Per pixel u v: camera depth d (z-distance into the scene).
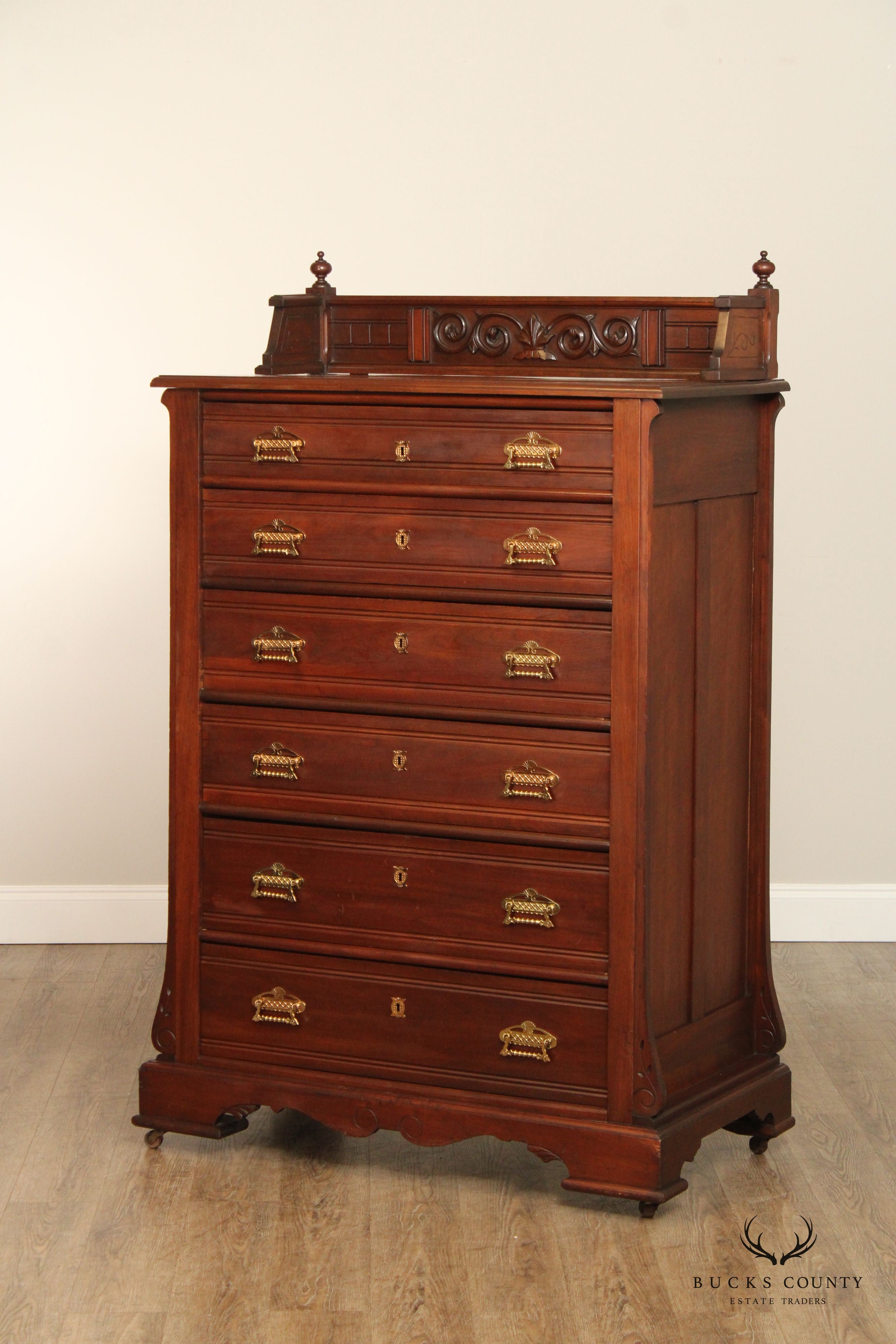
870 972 4.33
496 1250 2.90
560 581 2.94
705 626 3.11
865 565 4.45
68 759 4.51
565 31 4.28
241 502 3.14
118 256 4.34
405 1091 3.13
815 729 4.51
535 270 4.35
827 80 4.28
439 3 4.28
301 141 4.32
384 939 3.13
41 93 4.29
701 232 4.33
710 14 4.27
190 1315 2.69
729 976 3.29
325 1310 2.71
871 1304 2.74
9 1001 4.09
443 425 2.98
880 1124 3.42
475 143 4.32
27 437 4.39
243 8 4.28
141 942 4.57
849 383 4.38
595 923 2.99
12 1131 3.36
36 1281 2.79
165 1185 3.14
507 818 3.02
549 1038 3.03
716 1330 2.66
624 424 2.86
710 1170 3.22
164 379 3.13
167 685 4.48
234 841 3.22
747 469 3.22
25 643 4.46
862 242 4.33
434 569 3.02
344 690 3.11
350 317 3.44
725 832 3.24
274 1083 3.20
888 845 4.55
